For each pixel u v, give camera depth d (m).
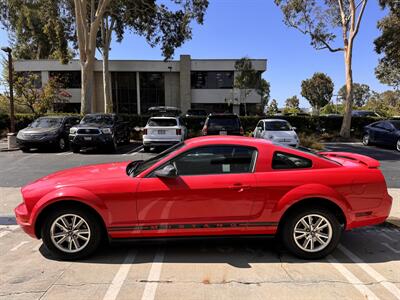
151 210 4.29
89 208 4.35
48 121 16.75
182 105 43.16
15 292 3.61
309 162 4.50
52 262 4.37
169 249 4.80
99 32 32.00
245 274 4.04
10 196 7.59
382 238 5.29
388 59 25.64
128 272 4.09
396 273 4.10
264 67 40.84
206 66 42.97
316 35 22.50
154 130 15.30
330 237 4.43
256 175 4.38
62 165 11.79
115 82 43.53
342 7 21.56
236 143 4.50
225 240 4.64
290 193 4.32
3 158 13.55
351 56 21.69
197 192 4.28
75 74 42.41
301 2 21.97
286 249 4.75
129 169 4.88
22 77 23.11
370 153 15.22
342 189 4.39
